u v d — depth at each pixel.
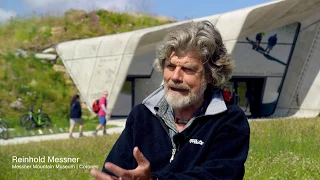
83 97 31.30
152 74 32.75
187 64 3.19
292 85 31.22
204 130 3.18
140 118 3.43
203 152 3.10
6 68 32.12
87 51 31.08
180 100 3.22
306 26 29.94
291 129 14.92
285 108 31.67
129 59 29.22
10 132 25.25
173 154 3.25
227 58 3.29
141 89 33.62
